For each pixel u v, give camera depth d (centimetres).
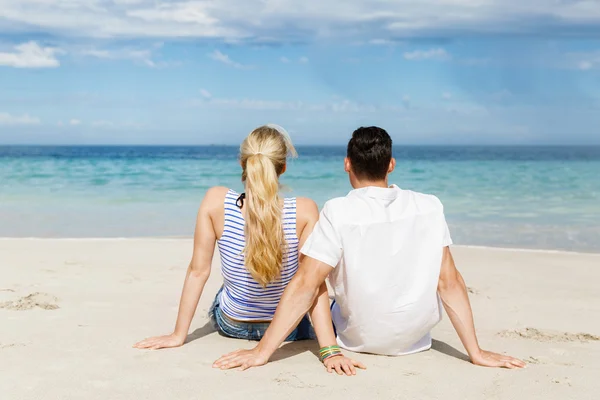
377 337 324
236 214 333
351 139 330
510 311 473
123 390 280
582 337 392
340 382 294
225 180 2152
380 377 301
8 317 412
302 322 363
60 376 297
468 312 322
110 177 2139
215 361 314
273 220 320
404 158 3800
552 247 895
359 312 321
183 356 330
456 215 1223
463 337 325
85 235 986
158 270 628
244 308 348
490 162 3098
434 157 4028
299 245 336
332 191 1847
